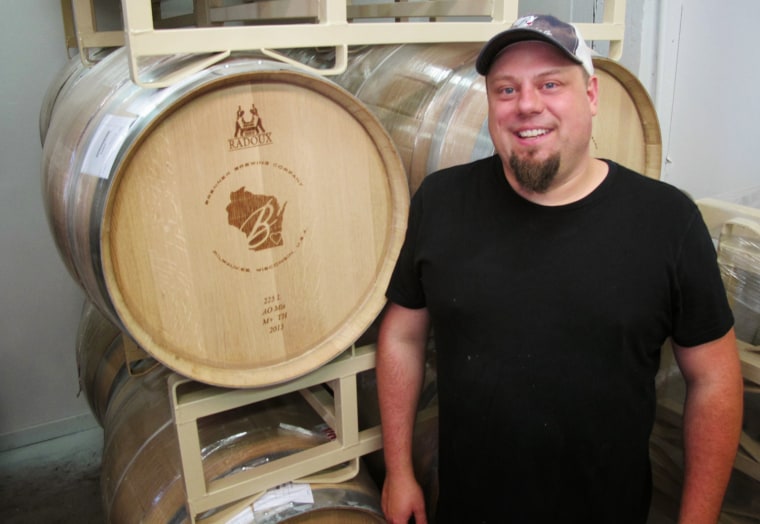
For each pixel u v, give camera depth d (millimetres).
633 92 1677
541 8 2887
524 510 1353
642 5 2438
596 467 1297
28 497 2918
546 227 1251
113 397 2055
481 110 1505
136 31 1129
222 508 1437
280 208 1293
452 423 1417
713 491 1287
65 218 1269
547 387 1264
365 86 1840
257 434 1559
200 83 1125
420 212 1429
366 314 1464
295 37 1297
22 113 3021
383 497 1552
